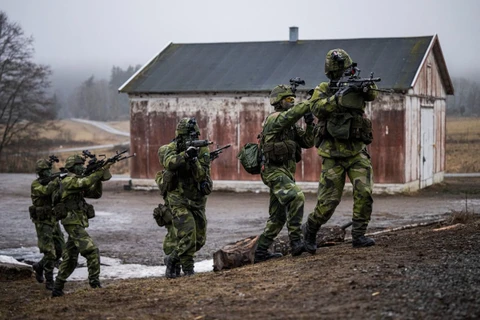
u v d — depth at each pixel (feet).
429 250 28.99
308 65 95.91
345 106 29.53
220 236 56.24
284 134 33.19
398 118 87.04
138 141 98.73
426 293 21.25
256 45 105.19
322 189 31.14
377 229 54.13
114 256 48.24
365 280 23.73
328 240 38.19
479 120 298.35
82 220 35.73
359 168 30.78
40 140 169.27
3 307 32.71
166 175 35.58
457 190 92.79
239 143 94.27
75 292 31.37
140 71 102.37
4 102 162.40
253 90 92.22
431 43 95.55
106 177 36.19
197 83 96.63
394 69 90.58
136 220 67.51
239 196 89.61
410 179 89.51
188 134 35.81
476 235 32.27
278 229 35.01
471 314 18.90
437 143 103.55
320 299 22.16
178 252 35.42
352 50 97.71
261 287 25.13
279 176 32.91
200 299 24.58
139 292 27.94
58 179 37.96
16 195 93.40
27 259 47.70
